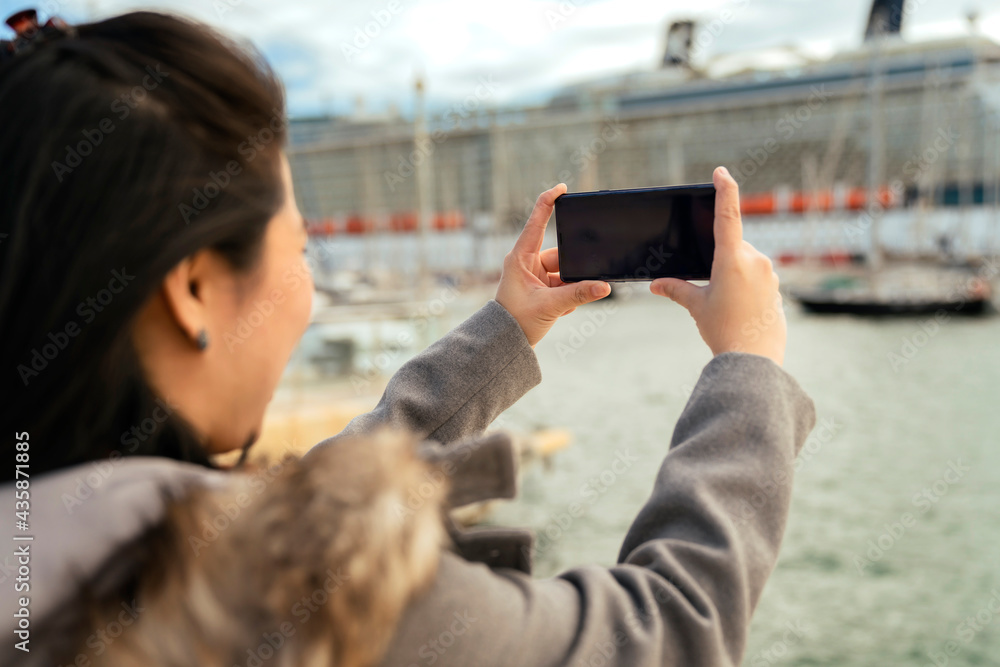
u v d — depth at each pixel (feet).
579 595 1.77
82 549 1.43
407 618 1.49
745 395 2.11
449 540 1.65
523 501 40.01
